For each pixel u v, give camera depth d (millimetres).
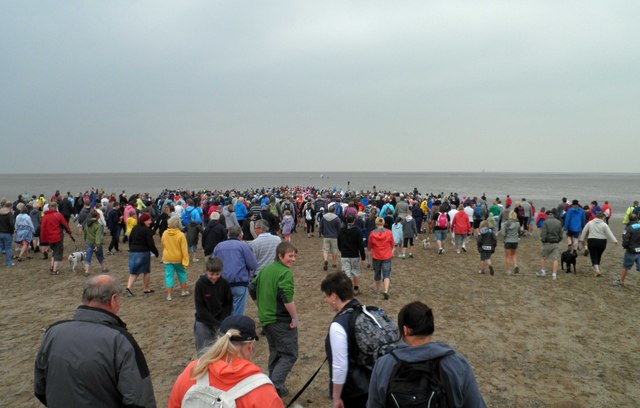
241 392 2246
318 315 8664
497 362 6469
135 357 2783
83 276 12094
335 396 3379
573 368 6281
